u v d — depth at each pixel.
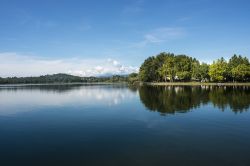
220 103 57.94
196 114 44.09
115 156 23.05
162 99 69.00
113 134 30.86
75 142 27.66
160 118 40.84
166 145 25.98
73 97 83.19
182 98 70.44
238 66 158.62
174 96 76.88
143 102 63.22
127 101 66.50
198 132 31.36
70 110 51.91
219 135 29.78
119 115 44.41
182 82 186.12
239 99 65.38
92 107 55.91
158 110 49.25
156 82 198.62
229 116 41.84
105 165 21.11
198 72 171.00
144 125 35.78
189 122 37.41
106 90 120.00
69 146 26.23
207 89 107.88
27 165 21.38
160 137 29.14
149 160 21.89
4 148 25.86
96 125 36.31
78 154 23.77
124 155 23.27
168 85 159.88
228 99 65.69
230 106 53.00
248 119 39.19
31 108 56.25
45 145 26.73
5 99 79.00
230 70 165.12
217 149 24.50
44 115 46.12
